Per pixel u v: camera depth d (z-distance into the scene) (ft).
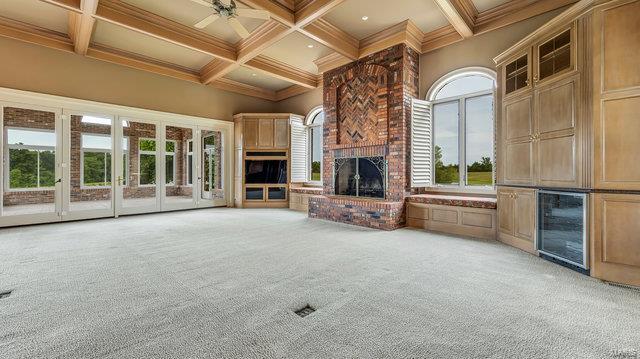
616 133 8.61
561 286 8.17
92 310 6.66
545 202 10.78
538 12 13.24
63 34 17.42
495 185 14.67
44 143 17.52
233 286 8.08
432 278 8.73
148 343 5.41
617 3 8.57
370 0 13.79
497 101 13.43
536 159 11.07
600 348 5.30
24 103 16.70
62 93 17.79
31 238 13.79
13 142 16.57
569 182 9.68
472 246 12.48
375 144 17.38
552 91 10.37
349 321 6.22
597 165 8.86
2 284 8.13
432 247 12.33
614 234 8.59
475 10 14.49
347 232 15.39
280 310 6.71
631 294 7.67
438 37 16.66
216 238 13.89
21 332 5.74
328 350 5.21
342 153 19.36
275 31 15.94
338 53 18.11
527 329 5.92
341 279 8.63
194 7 14.57
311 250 11.82
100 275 8.87
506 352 5.17
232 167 26.68
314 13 13.55
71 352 5.13
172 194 23.44
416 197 16.47
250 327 5.98
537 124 11.02
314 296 7.46
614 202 8.61
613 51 8.64
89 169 19.33
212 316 6.42
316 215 19.75
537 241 11.02
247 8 12.64
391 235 14.65
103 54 18.88
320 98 25.00
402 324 6.10
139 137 21.43
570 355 5.09
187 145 24.00
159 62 21.30
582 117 9.29
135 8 14.46
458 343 5.42
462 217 14.76
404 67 16.29
